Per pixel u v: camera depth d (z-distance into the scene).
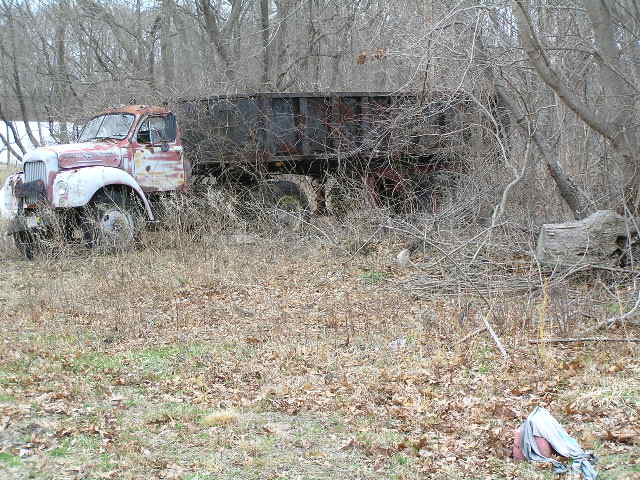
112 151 15.56
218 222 15.44
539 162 15.24
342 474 5.73
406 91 15.03
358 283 12.66
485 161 15.10
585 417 6.73
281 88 23.41
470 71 13.40
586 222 11.79
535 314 10.30
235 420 6.77
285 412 7.12
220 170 16.72
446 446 6.22
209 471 5.71
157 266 13.71
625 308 10.40
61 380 7.85
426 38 12.73
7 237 16.30
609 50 11.43
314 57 24.59
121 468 5.69
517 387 7.62
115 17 26.27
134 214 15.48
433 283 11.94
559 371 8.11
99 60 24.14
